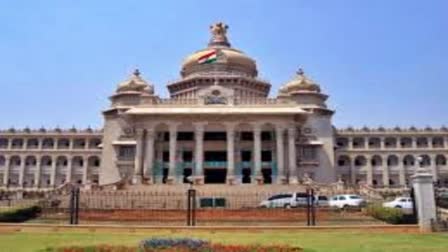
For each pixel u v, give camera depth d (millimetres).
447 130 106812
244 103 75562
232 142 71188
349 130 106938
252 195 50219
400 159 106312
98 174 108125
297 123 75125
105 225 29188
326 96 89375
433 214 28172
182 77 91312
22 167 109312
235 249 17219
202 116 71438
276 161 72875
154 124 71688
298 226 28750
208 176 75500
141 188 59938
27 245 21328
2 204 43844
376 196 54438
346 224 31828
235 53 89625
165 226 28578
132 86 87750
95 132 109125
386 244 21594
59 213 38344
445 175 105375
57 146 110188
